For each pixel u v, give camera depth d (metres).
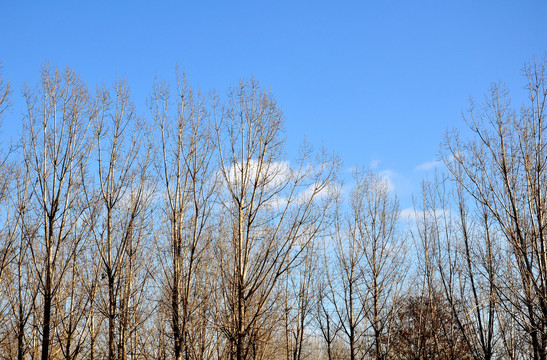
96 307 16.02
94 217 16.48
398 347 24.05
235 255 15.52
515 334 17.17
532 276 14.45
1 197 16.61
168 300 15.53
